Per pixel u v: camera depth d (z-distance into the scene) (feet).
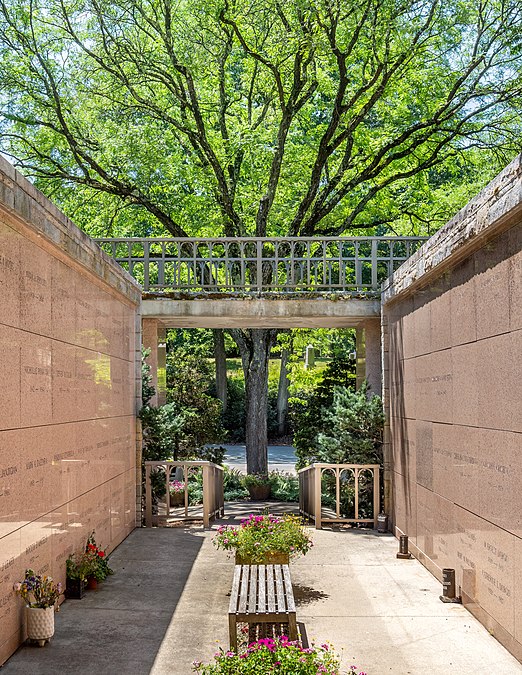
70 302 26.78
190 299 43.57
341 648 19.66
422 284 31.68
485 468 22.45
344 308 43.24
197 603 25.29
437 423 28.68
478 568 23.13
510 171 18.92
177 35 62.44
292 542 25.94
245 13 56.49
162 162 64.64
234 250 69.15
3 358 19.53
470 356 24.17
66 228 24.93
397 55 62.34
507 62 62.13
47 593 21.25
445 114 66.49
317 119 79.82
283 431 123.65
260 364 67.51
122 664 19.45
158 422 41.01
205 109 69.00
